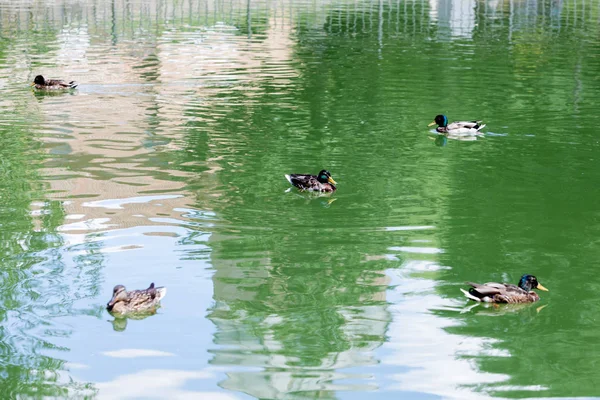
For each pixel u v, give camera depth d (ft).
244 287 44.47
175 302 42.55
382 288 44.70
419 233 53.06
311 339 38.91
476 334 39.83
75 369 35.76
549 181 64.95
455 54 128.77
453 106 91.61
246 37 147.23
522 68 116.26
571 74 111.75
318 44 140.05
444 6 212.43
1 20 164.76
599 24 175.73
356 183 63.52
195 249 49.29
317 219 55.21
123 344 38.11
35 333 38.93
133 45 134.31
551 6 216.33
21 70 109.81
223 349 37.68
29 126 79.41
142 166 66.49
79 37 142.61
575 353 38.11
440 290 44.70
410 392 34.35
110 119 82.89
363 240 51.62
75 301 42.45
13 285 43.98
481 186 63.46
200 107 89.10
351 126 81.82
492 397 34.12
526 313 42.45
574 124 83.82
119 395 33.81
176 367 36.06
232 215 55.52
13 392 33.88
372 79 107.04
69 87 97.66
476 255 49.75
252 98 94.17
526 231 53.98
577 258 49.65
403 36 152.25
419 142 76.48
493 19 184.44
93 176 63.52
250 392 33.94
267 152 71.67
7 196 58.44
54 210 55.67
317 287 44.65
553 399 34.09
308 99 94.07
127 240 50.55
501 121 85.20
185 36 146.92
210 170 65.62
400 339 39.11
